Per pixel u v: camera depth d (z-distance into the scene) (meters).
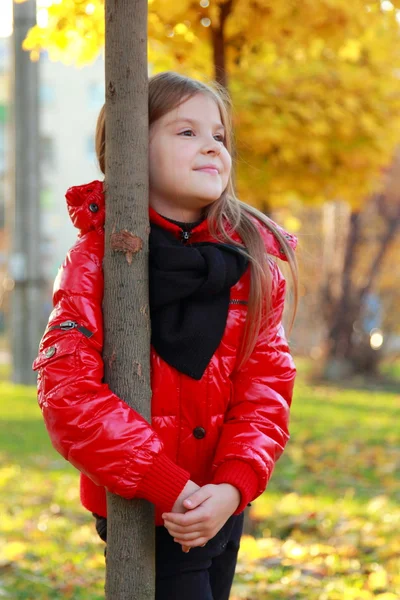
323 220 17.66
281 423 2.19
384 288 18.42
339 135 5.95
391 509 5.33
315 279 17.84
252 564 4.07
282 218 13.61
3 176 35.66
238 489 2.03
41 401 2.00
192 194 2.16
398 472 6.86
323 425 9.60
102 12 3.74
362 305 17.20
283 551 4.32
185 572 2.16
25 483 6.17
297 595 3.62
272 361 2.23
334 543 4.53
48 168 36.16
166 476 1.94
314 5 3.94
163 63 4.46
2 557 4.18
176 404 2.11
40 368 2.01
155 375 2.11
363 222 16.73
